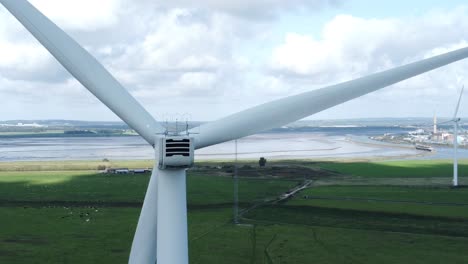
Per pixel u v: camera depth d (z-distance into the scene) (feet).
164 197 43.88
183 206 44.16
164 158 41.52
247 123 47.29
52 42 48.14
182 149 41.60
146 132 45.34
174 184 43.98
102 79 47.91
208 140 45.91
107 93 47.32
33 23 48.32
